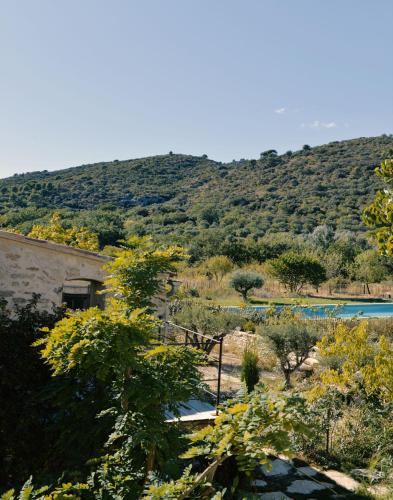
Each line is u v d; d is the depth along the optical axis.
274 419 3.45
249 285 31.25
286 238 50.22
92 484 4.42
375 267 38.69
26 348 6.76
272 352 13.62
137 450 5.17
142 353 5.65
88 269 10.27
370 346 9.85
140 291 6.04
